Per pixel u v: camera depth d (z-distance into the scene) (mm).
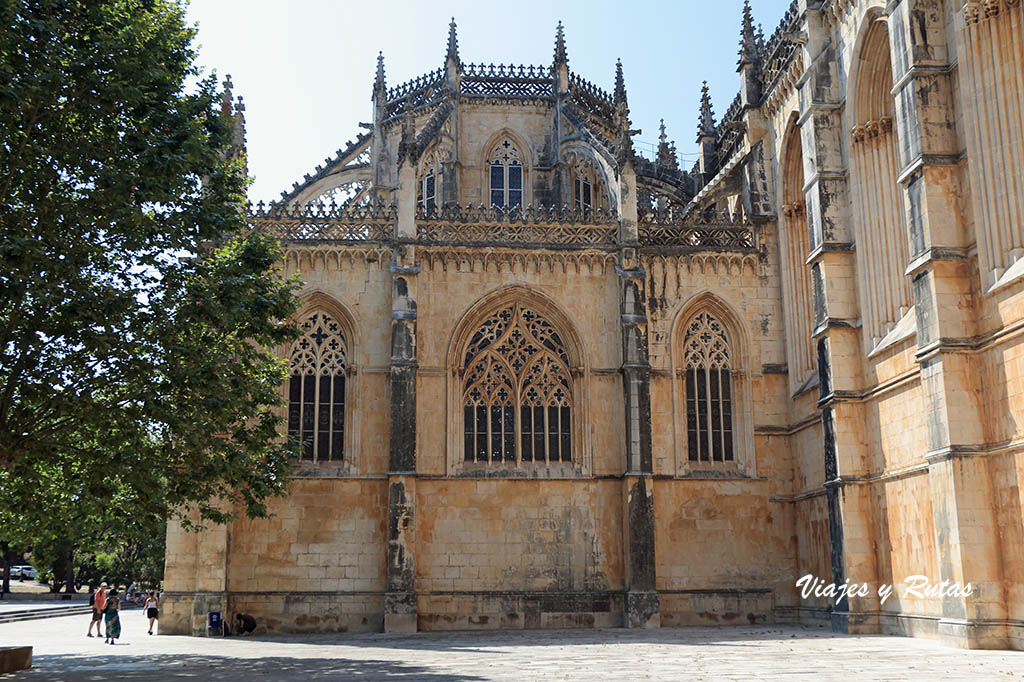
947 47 34031
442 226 47969
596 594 44781
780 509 47031
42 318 25266
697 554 46062
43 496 28547
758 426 47750
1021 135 30859
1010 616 30312
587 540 45438
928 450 33125
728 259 49219
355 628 43750
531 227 48344
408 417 44625
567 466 46562
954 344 32062
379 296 47062
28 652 27453
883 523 38812
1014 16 31391
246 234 46656
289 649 34125
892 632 37531
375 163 60031
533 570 45000
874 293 40344
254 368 30406
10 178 24922
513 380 47281
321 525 44562
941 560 32125
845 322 41344
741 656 28328
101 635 46688
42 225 25531
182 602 43438
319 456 45688
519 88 60688
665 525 46156
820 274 42219
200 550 43250
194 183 28438
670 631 41406
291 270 47094
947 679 21500
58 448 26812
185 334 27438
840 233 42219
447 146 58469
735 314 48812
